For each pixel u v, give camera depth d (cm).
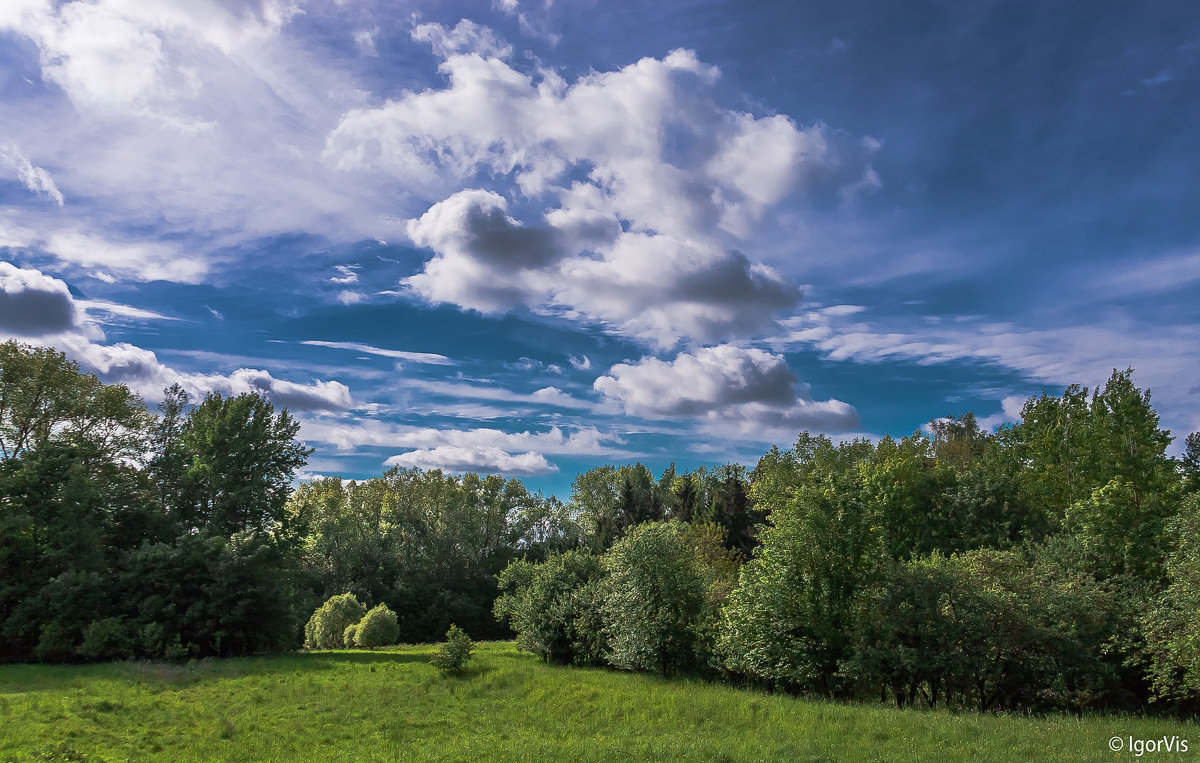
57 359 3991
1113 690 1953
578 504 8794
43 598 3195
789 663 2195
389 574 7550
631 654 2680
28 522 3278
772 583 2209
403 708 1873
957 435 8206
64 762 1284
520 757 1252
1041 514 3900
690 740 1385
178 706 1898
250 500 4269
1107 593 2086
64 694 2088
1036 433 4569
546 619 3238
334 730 1595
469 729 1596
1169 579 2298
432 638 7100
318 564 7500
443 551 7925
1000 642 2016
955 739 1370
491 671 2678
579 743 1378
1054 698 1978
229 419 4391
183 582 3528
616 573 2806
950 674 2047
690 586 2714
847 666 2056
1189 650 1602
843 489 2261
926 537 3944
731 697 2003
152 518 3900
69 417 4062
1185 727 1538
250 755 1355
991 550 2483
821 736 1417
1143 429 3456
